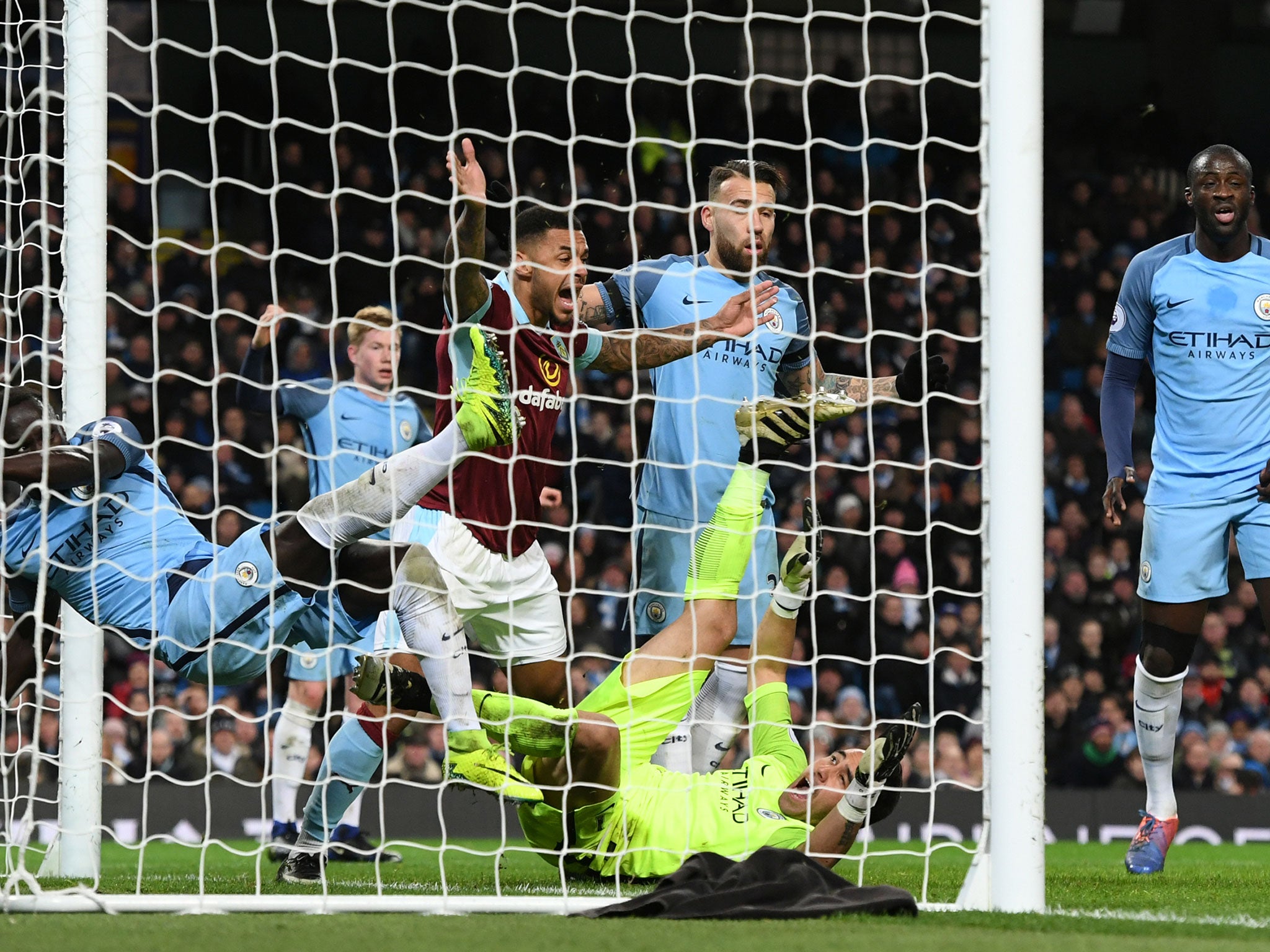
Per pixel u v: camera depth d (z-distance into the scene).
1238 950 8.55
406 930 9.02
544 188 35.25
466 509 13.47
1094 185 39.38
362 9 36.41
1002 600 10.67
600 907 10.45
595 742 11.90
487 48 36.62
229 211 35.06
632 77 12.77
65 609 13.87
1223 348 14.63
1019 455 10.71
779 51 38.28
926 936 8.70
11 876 10.41
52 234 19.33
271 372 20.17
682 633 13.37
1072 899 11.90
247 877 14.52
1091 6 40.81
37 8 19.62
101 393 14.05
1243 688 30.00
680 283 16.02
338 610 13.45
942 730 28.70
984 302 11.02
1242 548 14.76
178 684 27.27
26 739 24.73
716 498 15.96
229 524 30.27
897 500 31.72
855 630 29.52
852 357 35.44
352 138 35.62
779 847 11.88
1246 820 25.22
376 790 24.00
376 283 34.34
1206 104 40.84
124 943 8.40
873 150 38.00
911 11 38.75
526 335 13.63
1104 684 30.38
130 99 35.69
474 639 14.23
